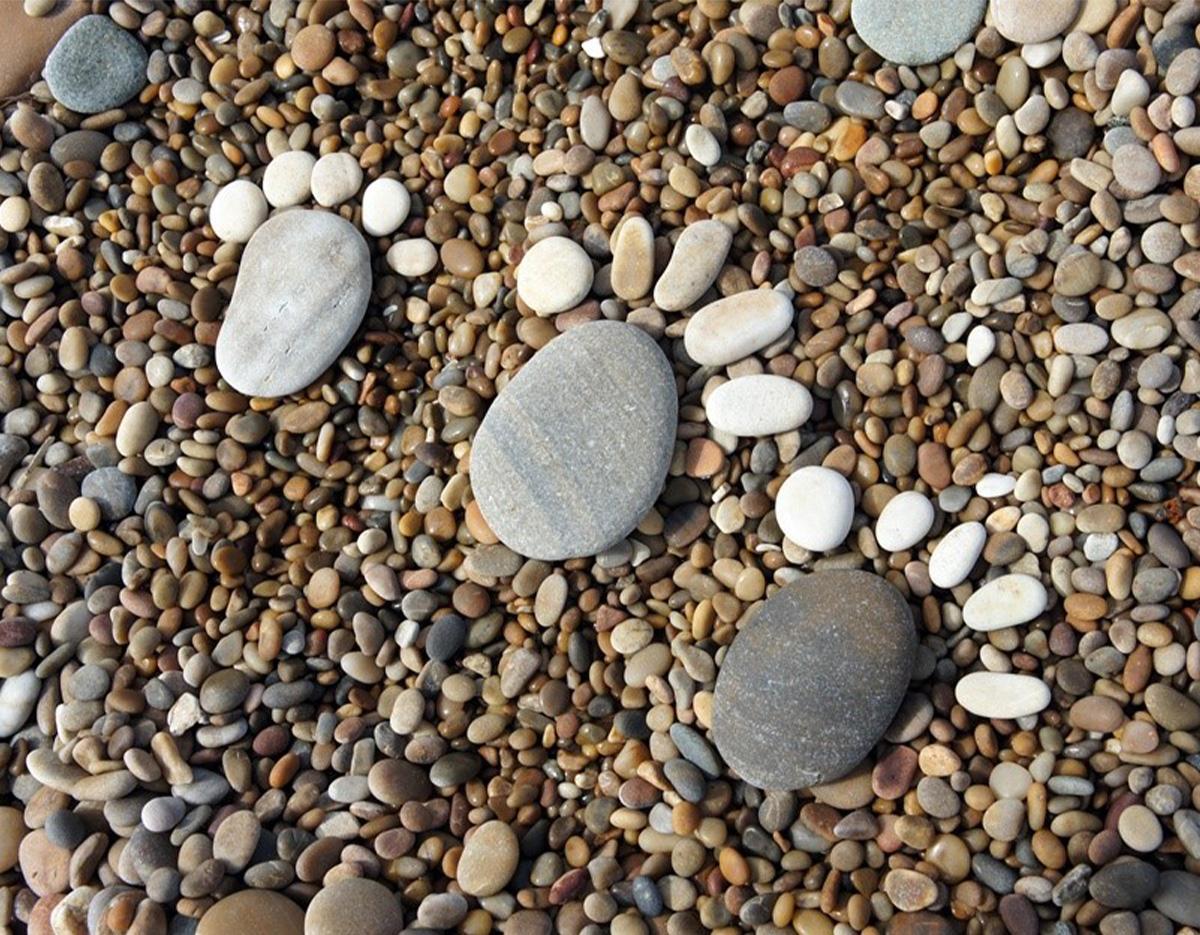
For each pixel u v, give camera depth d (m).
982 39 0.73
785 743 0.67
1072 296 0.70
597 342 0.71
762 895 0.67
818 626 0.67
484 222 0.75
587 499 0.70
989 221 0.72
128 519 0.73
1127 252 0.70
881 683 0.67
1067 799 0.67
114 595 0.73
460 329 0.74
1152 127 0.71
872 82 0.74
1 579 0.73
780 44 0.75
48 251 0.77
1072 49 0.71
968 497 0.70
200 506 0.73
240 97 0.77
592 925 0.67
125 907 0.67
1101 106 0.72
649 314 0.72
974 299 0.71
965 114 0.73
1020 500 0.70
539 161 0.75
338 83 0.77
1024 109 0.72
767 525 0.70
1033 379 0.70
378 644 0.71
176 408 0.74
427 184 0.76
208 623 0.72
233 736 0.70
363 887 0.67
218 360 0.74
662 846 0.68
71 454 0.75
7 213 0.77
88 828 0.69
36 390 0.76
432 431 0.73
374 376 0.74
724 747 0.68
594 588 0.71
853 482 0.71
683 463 0.71
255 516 0.74
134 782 0.69
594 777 0.70
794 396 0.71
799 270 0.72
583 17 0.77
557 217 0.75
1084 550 0.69
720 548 0.71
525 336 0.73
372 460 0.74
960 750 0.68
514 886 0.68
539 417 0.70
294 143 0.77
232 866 0.68
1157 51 0.71
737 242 0.73
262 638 0.71
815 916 0.66
